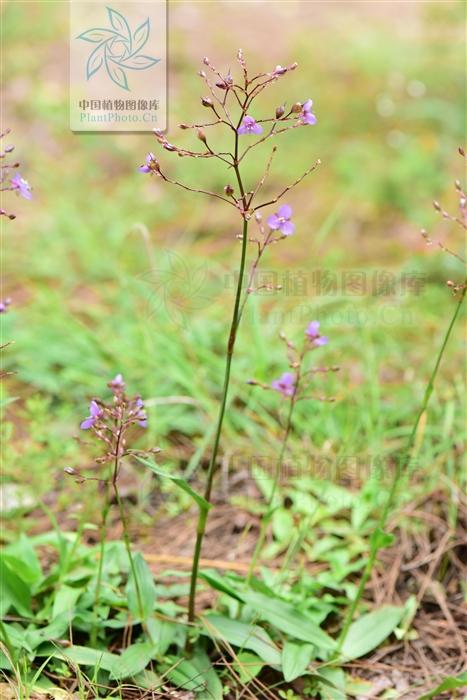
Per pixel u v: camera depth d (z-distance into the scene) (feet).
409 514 10.69
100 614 8.47
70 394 12.66
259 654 8.18
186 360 12.95
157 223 17.63
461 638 9.16
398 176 18.86
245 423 11.98
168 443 12.01
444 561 10.16
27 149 19.77
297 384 8.34
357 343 13.56
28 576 8.80
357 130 21.13
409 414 12.37
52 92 21.83
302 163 19.63
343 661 8.61
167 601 9.27
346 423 12.13
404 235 17.47
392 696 8.38
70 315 14.07
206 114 20.83
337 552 10.05
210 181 18.81
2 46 24.27
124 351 13.01
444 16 28.02
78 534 9.12
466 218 7.84
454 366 13.46
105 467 11.19
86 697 7.58
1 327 12.87
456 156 19.90
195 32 25.52
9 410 12.26
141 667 7.80
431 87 22.77
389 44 25.02
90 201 18.03
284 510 10.77
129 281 14.67
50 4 26.58
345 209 18.25
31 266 15.79
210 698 7.88
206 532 10.64
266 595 8.61
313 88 22.52
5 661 7.54
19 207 17.88
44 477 10.66
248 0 29.22
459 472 11.42
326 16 28.35
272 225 7.17
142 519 10.80
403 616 9.27
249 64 23.41
